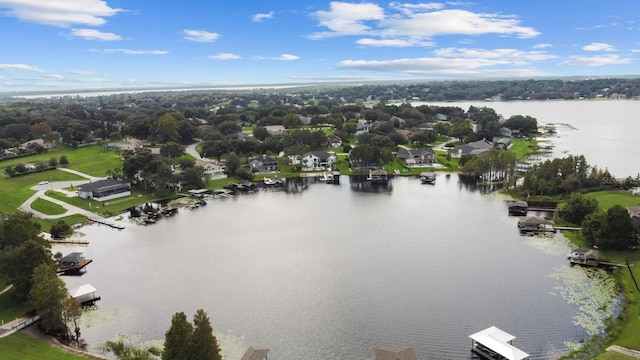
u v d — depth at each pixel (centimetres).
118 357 6994
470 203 15888
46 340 7350
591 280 9381
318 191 18425
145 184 17888
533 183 16288
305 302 8725
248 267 10494
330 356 7006
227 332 7706
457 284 9338
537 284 9262
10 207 15112
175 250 11706
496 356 6806
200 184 18712
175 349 5941
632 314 7844
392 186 19025
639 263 9900
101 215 14875
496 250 11200
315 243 12044
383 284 9425
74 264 10500
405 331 7644
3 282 9238
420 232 12738
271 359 6938
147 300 8906
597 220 11069
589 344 7112
